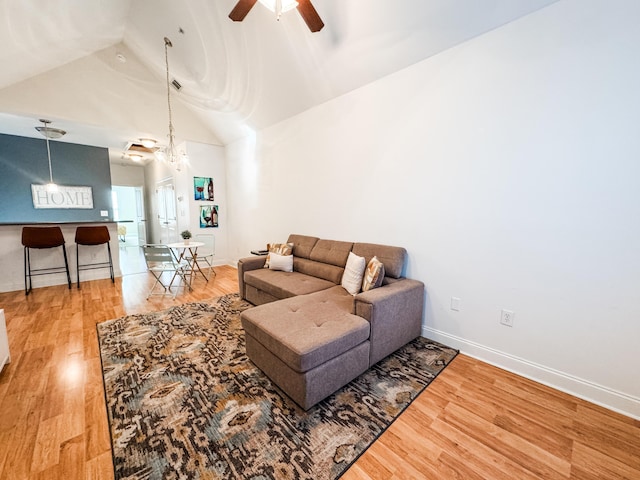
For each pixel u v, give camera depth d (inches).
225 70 140.6
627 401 64.2
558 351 73.3
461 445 56.1
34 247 146.5
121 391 70.6
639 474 50.1
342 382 70.4
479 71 80.9
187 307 130.0
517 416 63.9
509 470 50.9
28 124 163.2
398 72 99.7
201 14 115.2
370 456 53.4
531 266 76.0
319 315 79.7
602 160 63.8
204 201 213.9
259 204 184.9
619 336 64.6
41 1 89.0
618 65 60.4
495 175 80.4
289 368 65.1
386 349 84.3
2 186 189.5
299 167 148.6
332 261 123.0
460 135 86.4
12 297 143.2
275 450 54.0
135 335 101.3
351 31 94.7
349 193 123.3
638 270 61.3
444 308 95.4
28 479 48.3
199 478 48.2
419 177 97.8
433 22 82.0
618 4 59.4
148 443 55.2
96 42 143.4
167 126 187.6
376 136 109.8
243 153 194.1
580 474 50.2
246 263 138.6
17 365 82.1
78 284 160.1
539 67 70.7
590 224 66.4
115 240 184.2
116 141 206.2
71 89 152.3
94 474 49.2
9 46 103.3
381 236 112.4
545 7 68.4
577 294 69.4
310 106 135.5
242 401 67.4
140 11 129.6
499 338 83.5
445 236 92.9
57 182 207.9
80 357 86.9
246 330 80.3
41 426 59.6
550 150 70.7
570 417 63.6
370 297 78.9
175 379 75.7
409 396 70.0
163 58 154.7
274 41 111.3
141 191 340.2
